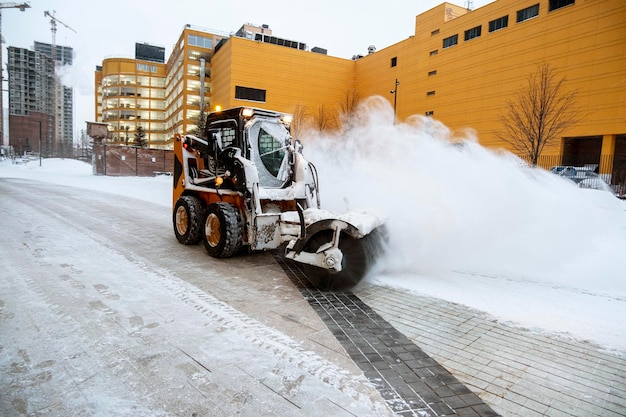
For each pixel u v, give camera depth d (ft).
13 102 449.89
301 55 174.19
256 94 167.12
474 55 130.11
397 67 162.50
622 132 94.53
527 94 107.24
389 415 7.64
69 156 299.99
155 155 120.88
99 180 85.10
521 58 116.06
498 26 123.34
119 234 25.48
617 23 95.30
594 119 99.14
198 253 21.07
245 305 13.52
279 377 8.91
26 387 8.15
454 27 137.28
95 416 7.29
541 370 9.59
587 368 9.73
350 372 9.25
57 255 19.26
